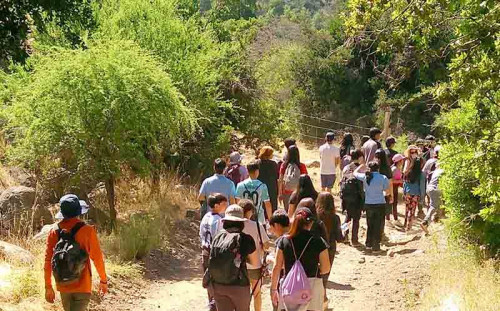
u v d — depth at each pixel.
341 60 33.00
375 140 14.69
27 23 8.51
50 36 13.91
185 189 15.91
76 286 6.30
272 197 11.26
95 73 11.66
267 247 7.56
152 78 12.08
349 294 9.43
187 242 12.30
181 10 18.98
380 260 11.33
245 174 11.77
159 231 11.83
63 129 11.95
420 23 7.16
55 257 6.18
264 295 9.51
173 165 17.14
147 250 11.02
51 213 12.37
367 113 34.12
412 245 12.08
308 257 6.22
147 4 16.91
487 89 6.69
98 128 11.87
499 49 6.68
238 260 6.45
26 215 11.64
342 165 15.72
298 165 11.80
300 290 6.04
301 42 36.16
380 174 12.13
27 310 7.60
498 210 7.52
